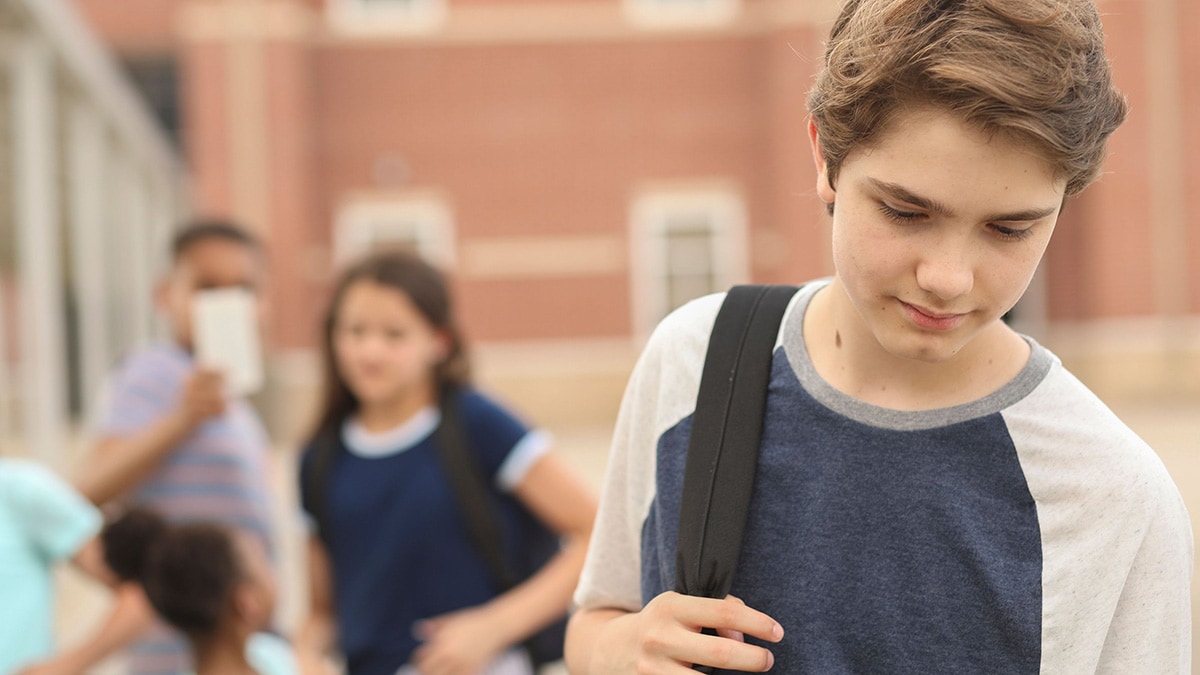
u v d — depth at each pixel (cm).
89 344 983
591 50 1727
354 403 252
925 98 92
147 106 2033
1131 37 1599
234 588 230
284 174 1638
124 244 1261
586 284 1733
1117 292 1608
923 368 112
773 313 123
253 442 299
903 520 111
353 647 238
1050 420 110
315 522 249
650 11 1725
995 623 107
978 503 109
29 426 744
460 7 1717
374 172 1716
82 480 281
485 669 227
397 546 235
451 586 235
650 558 124
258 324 309
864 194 98
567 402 1658
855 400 114
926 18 94
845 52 99
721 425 118
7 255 1126
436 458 238
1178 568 107
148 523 245
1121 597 107
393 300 243
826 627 111
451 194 1727
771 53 1695
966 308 98
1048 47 91
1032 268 98
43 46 730
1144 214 1603
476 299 1730
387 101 1717
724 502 115
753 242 1727
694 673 109
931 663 108
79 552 246
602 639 119
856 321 114
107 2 2002
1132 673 106
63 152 979
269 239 1630
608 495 132
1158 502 106
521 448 236
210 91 1636
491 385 1648
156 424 279
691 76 1730
